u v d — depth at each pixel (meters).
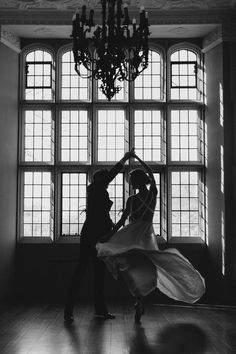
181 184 9.46
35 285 9.20
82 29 5.48
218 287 8.73
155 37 9.50
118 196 9.48
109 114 9.61
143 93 9.60
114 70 5.39
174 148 9.53
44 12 8.84
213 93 9.09
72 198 9.49
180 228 9.40
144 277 6.70
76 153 9.55
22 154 9.52
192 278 7.14
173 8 8.74
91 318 6.94
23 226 9.45
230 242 8.51
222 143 8.69
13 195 9.19
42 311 7.57
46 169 9.44
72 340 5.52
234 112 8.68
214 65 9.09
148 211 6.89
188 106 9.48
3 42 8.91
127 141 9.45
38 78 9.67
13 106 9.27
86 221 6.97
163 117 9.48
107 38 5.41
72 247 9.22
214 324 6.48
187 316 7.11
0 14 8.84
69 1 8.58
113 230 6.74
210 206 9.10
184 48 9.66
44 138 9.61
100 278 7.05
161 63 9.62
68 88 9.64
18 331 6.02
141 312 6.61
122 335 5.78
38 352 4.97
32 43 9.54
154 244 6.86
